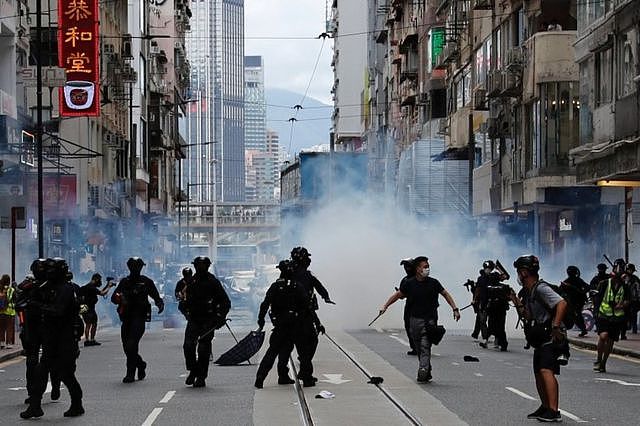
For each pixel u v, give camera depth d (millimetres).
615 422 14227
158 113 101000
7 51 43812
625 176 34750
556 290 14883
